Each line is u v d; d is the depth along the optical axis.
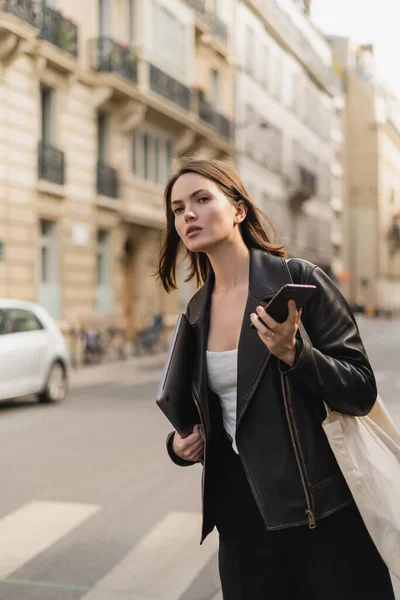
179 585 4.32
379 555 2.11
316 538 2.08
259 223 2.28
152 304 27.83
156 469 7.50
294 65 47.50
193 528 5.46
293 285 1.87
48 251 21.94
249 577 2.18
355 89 74.06
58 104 21.92
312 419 2.06
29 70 20.44
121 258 25.48
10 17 18.70
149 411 11.79
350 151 74.31
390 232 78.56
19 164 20.11
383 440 2.13
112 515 5.84
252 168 38.84
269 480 2.04
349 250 73.69
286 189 45.78
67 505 6.14
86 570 4.59
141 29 25.59
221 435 2.20
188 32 29.42
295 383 2.05
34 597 4.14
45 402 12.77
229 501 2.20
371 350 28.48
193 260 2.57
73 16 22.69
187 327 2.25
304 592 2.14
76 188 22.70
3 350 11.69
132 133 26.14
